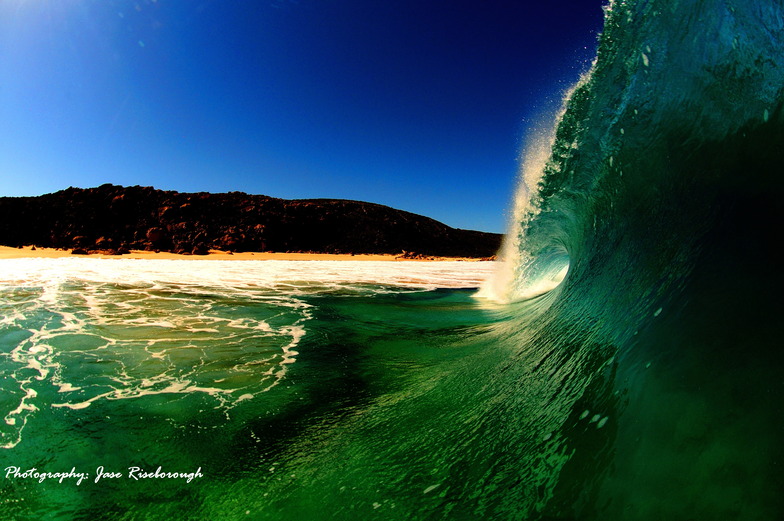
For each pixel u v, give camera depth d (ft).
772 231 7.87
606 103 17.30
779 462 4.70
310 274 73.77
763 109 9.87
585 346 11.57
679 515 4.98
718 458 5.22
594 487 6.10
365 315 32.01
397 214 239.50
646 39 14.61
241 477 9.85
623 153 16.81
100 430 12.37
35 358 19.43
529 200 29.07
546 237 30.66
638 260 13.12
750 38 10.48
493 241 263.29
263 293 45.11
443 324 27.71
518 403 10.44
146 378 17.01
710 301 7.72
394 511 7.59
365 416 12.80
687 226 11.01
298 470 9.93
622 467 6.07
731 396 5.79
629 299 11.57
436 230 241.96
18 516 8.69
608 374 8.76
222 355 20.51
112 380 16.71
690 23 12.68
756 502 4.58
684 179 12.48
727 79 11.27
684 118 13.11
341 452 10.48
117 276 56.85
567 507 6.09
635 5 15.07
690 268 9.33
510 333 20.30
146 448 11.34
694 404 6.08
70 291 40.91
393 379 16.47
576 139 20.11
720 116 11.50
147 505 8.98
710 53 11.91
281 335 24.98
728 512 4.69
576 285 18.84
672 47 13.51
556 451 7.50
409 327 27.14
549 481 6.82
